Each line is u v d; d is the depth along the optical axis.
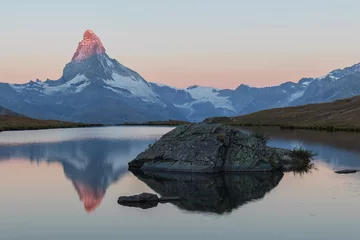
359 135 117.31
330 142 98.69
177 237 32.72
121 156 81.94
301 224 35.50
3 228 34.97
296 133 127.69
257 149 63.41
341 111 182.25
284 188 49.06
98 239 32.41
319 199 43.47
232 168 61.47
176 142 65.69
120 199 43.47
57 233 33.75
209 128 66.00
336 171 58.94
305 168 63.06
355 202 41.97
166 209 40.41
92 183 53.31
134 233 33.69
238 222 36.25
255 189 49.06
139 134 148.50
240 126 176.38
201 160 61.53
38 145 104.31
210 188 50.25
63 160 75.62
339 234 33.06
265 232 33.69
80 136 138.12
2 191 48.50
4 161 73.81
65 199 44.59
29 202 43.31
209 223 36.09
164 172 61.53
